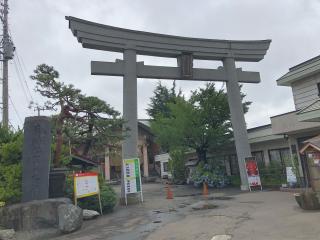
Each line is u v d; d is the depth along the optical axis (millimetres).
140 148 40406
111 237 9562
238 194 18562
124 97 18828
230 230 8789
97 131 16656
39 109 15094
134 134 18469
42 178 12008
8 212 10867
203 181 24922
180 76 20625
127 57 19203
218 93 25922
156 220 11789
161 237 8859
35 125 12344
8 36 20609
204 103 25984
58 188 13383
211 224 9891
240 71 22688
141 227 10672
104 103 16016
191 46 21109
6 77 19844
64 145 16641
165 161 38469
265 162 23547
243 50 22703
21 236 10352
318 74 17609
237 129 21656
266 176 21828
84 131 16922
